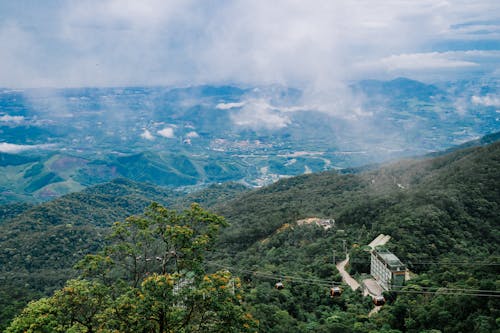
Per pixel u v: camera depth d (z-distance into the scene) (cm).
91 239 17362
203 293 3331
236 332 3431
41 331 3128
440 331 5594
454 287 6469
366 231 10731
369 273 8425
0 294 11344
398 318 6331
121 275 7144
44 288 12925
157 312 3291
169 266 4938
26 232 18575
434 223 9431
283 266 9662
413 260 8194
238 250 12500
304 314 7019
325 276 8594
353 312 6844
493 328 5209
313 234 11600
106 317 3438
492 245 9331
